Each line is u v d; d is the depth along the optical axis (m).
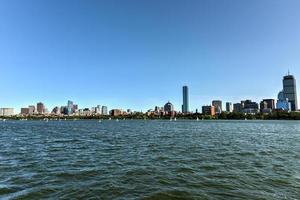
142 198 17.56
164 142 57.47
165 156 35.91
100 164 29.84
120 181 21.94
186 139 65.88
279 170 26.45
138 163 30.47
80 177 23.39
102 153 39.38
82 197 17.73
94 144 53.62
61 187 20.05
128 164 29.80
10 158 34.25
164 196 17.97
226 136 77.12
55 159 33.53
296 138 69.88
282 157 35.09
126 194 18.38
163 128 139.62
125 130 117.69
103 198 17.55
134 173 25.02
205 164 29.75
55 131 109.88
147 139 66.25
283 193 18.58
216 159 33.28
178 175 24.16
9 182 21.55
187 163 30.41
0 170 26.38
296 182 21.58
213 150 42.50
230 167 28.03
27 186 20.33
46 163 30.47
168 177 23.38
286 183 21.27
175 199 17.44
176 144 52.75
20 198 17.52
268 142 57.66
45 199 17.28
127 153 39.22
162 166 28.55
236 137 73.00
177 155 36.88
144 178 23.00
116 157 35.16
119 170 26.42
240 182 21.62
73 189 19.53
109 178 23.00
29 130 119.06
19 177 23.31
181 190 19.30
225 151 41.22
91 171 25.91
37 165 29.19
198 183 21.30
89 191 19.03
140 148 45.78
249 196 17.92
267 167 28.02
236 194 18.36
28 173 25.00
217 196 17.94
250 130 116.00
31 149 44.78
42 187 20.02
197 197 17.77
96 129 128.75
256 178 22.97
